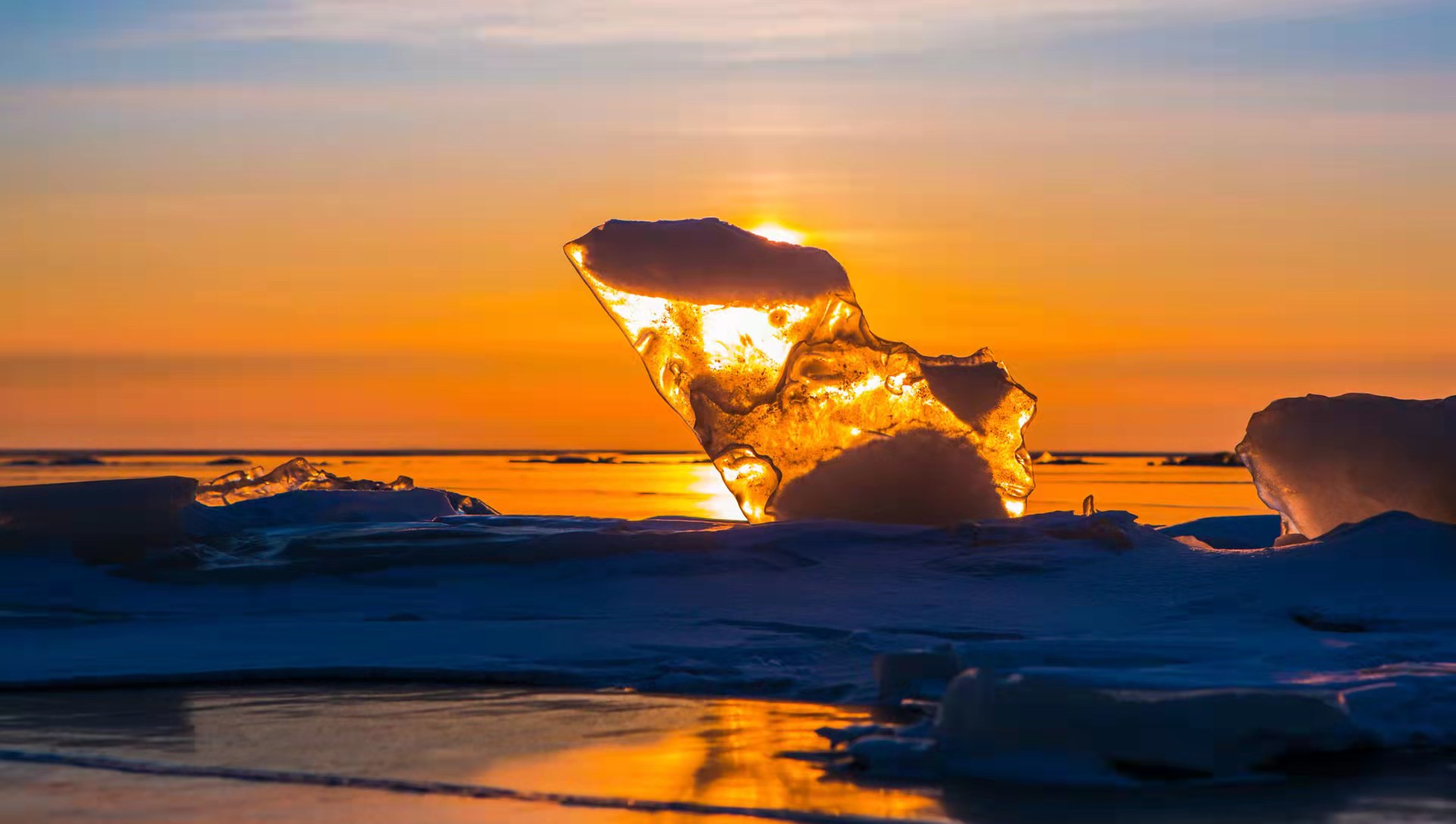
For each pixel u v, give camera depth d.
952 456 39.34
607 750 19.47
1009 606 30.48
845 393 39.50
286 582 34.47
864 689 23.91
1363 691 20.66
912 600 31.19
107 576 34.69
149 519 36.03
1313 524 37.94
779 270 39.06
